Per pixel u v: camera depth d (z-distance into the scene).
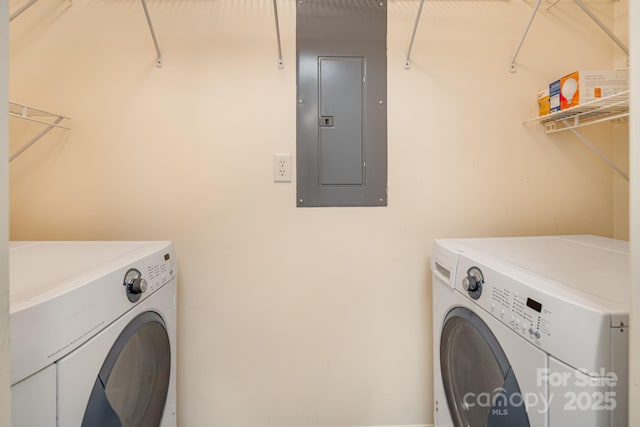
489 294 0.80
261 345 1.32
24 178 1.25
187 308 1.30
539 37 1.33
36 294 0.59
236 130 1.29
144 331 0.92
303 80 1.29
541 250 0.99
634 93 0.39
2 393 0.39
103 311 0.72
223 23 1.28
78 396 0.63
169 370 1.09
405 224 1.33
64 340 0.60
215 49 1.28
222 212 1.30
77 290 0.64
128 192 1.28
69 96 1.25
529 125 1.34
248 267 1.31
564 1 1.33
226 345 1.31
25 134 1.25
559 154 1.35
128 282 0.83
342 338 1.34
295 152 1.30
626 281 0.68
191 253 1.30
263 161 1.30
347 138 1.31
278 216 1.31
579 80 1.09
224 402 1.31
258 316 1.32
